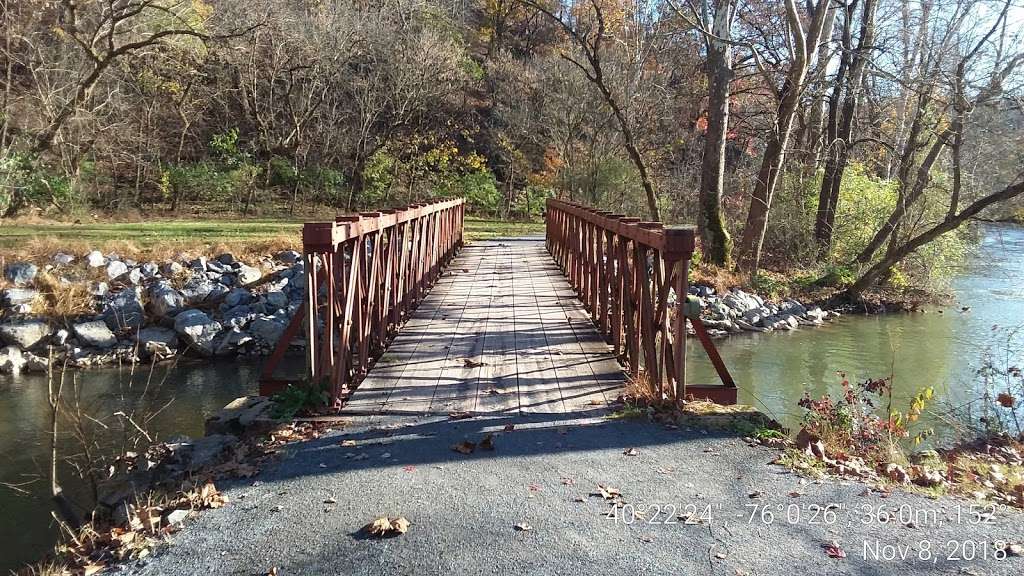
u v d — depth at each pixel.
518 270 12.60
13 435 7.07
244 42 20.89
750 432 4.40
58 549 3.32
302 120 24.80
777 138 15.98
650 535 3.07
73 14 15.55
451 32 33.53
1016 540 3.03
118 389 9.08
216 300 12.19
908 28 17.67
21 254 12.12
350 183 27.27
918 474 3.94
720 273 15.47
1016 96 13.66
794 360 10.82
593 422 4.62
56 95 18.08
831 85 16.59
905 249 15.16
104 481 4.16
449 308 8.73
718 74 15.51
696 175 25.03
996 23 15.09
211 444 4.32
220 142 24.69
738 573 2.76
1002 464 5.07
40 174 17.55
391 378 5.64
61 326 11.02
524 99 29.11
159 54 17.67
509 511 3.31
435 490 3.57
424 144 28.91
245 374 9.99
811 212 19.20
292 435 4.41
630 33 23.95
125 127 21.70
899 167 17.22
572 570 2.78
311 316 4.82
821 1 14.99
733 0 15.78
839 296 16.12
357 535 3.09
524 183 30.83
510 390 5.32
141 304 11.66
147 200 22.83
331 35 24.89
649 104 24.89
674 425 4.54
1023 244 27.22
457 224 15.69
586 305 8.73
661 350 4.96
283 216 23.31
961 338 12.52
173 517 3.27
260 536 3.10
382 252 6.73
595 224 7.50
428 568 2.80
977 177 17.12
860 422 5.27
